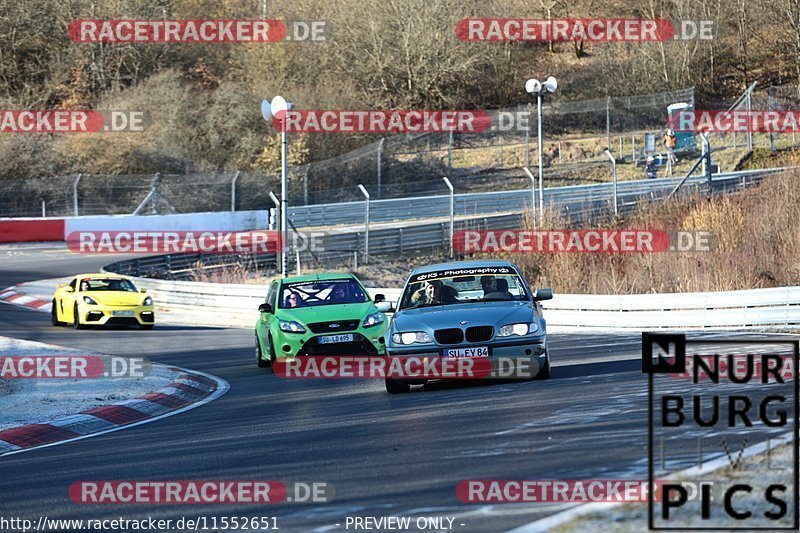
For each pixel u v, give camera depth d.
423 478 29.88
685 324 91.12
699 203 137.75
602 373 54.91
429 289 55.84
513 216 151.62
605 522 22.67
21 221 186.88
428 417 42.69
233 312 117.06
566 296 98.06
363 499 27.70
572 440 34.44
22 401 53.00
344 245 146.88
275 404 51.91
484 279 56.22
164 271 144.50
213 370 70.50
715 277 116.94
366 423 42.50
